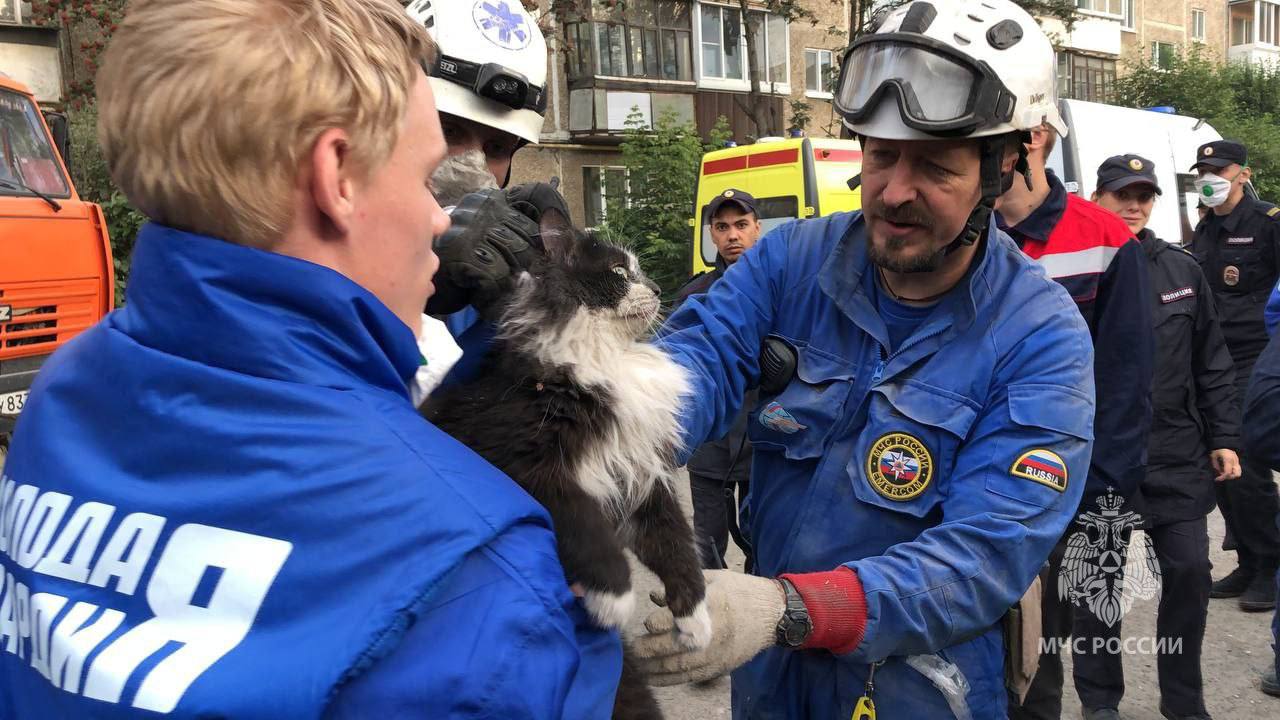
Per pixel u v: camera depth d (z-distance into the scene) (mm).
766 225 9508
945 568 1661
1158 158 10211
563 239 1614
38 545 944
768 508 2090
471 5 2209
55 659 873
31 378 5867
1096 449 3145
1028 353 1820
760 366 2086
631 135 15938
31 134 6289
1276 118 30047
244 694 767
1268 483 5055
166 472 889
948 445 1831
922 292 1942
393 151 986
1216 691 4293
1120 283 3061
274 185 888
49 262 6035
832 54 22203
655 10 19125
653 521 1598
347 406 891
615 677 1125
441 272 1406
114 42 923
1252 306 6035
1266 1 35969
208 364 900
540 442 1384
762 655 2041
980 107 1719
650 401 1580
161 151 875
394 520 834
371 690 788
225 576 827
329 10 926
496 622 832
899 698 1865
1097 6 30500
